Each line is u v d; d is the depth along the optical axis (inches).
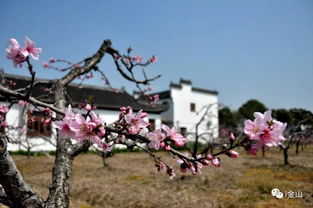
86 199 253.0
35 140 593.0
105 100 845.8
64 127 62.7
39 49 70.1
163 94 1199.6
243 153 613.9
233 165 428.8
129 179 336.5
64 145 113.7
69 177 107.4
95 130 62.1
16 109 587.8
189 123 1165.1
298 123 450.6
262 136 59.6
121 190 273.7
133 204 230.5
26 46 68.7
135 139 78.0
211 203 224.4
